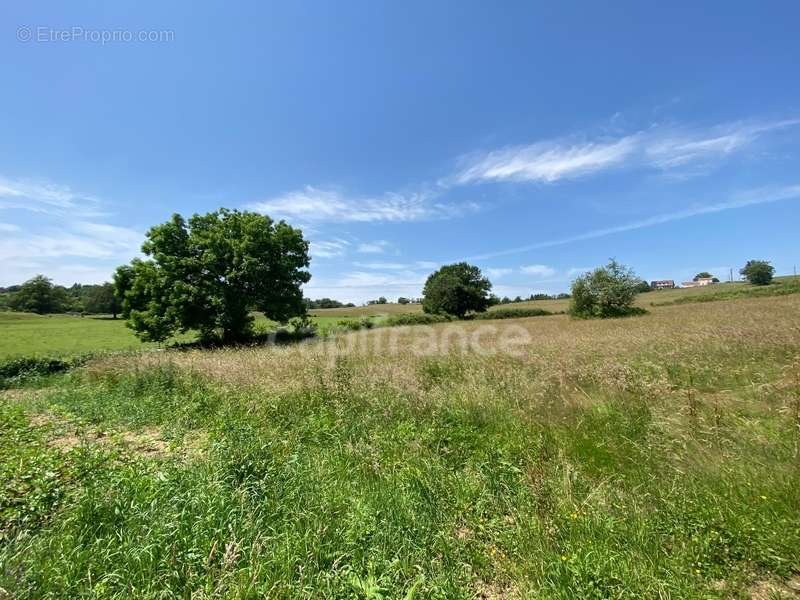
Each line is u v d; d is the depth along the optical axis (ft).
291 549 9.69
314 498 12.14
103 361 47.32
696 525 9.86
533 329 76.84
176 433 20.94
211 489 12.14
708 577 8.52
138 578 8.80
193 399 26.63
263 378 29.60
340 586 8.51
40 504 11.84
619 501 11.41
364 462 15.19
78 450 16.28
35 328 134.51
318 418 20.67
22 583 8.54
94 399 29.78
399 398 22.43
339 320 124.67
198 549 9.55
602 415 18.17
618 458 14.11
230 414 22.56
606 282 108.88
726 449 13.32
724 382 21.79
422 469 14.25
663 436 14.99
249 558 9.43
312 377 27.55
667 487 11.80
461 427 18.33
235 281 85.15
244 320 85.97
